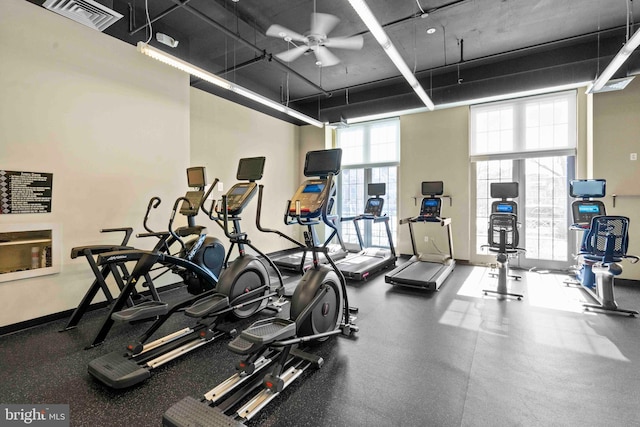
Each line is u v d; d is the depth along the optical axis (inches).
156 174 179.3
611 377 92.6
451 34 185.2
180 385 89.4
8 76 124.8
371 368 98.1
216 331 121.6
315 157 127.5
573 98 223.5
